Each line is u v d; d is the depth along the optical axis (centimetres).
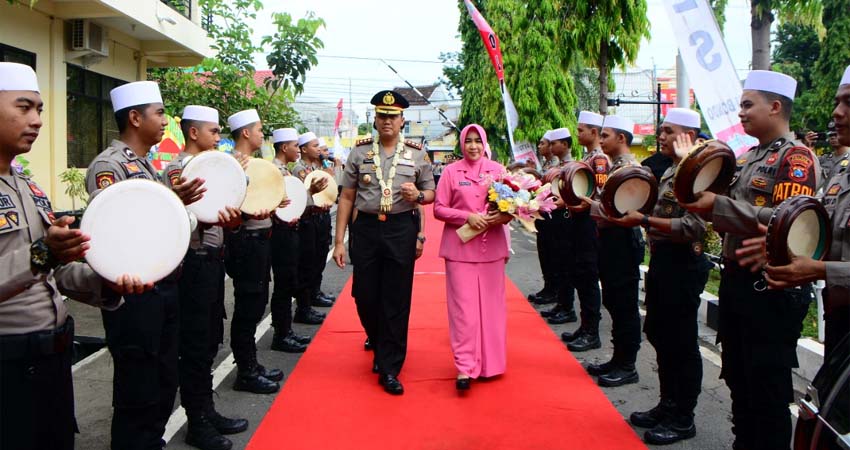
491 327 493
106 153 318
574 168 512
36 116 246
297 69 941
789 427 304
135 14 921
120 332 305
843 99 263
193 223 306
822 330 516
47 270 226
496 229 496
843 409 203
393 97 488
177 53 1169
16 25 818
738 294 310
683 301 382
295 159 655
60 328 257
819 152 1117
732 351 325
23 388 244
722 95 629
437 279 926
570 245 666
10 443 242
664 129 415
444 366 530
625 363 493
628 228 478
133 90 329
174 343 339
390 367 476
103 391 479
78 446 388
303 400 453
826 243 251
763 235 287
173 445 387
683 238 376
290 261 573
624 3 959
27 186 255
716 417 432
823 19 1620
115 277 250
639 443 387
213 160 362
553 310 694
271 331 654
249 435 401
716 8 901
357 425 411
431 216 2022
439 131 4950
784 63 2297
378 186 487
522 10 1297
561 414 429
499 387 479
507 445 382
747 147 623
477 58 2106
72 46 916
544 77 1275
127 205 253
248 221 471
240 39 1005
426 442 386
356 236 493
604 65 1001
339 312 722
